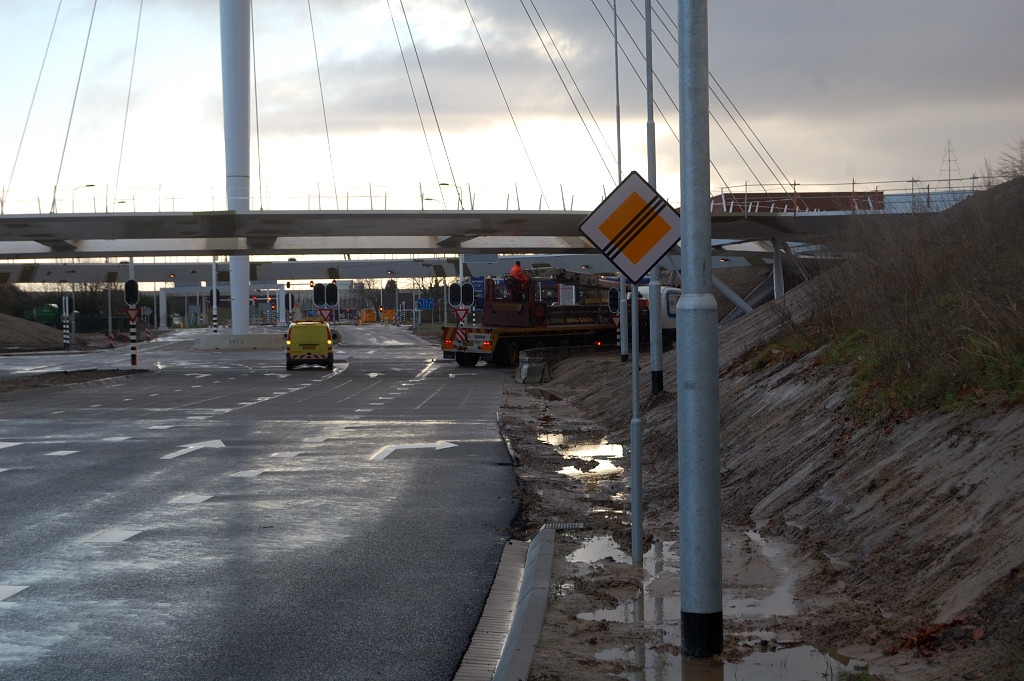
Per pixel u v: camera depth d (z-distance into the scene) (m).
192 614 7.04
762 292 80.69
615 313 48.84
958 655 5.15
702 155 5.73
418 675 5.84
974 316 9.99
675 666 5.56
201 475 13.78
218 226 54.44
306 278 128.62
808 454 10.35
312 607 7.26
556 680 5.34
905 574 6.58
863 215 17.20
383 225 55.44
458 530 10.13
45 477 13.52
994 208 13.43
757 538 8.79
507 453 16.28
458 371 44.50
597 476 13.70
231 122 69.75
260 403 27.39
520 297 47.03
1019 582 5.40
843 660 5.56
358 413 24.06
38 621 6.85
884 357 11.20
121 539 9.55
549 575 7.76
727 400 15.61
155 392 32.28
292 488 12.70
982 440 7.59
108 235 57.12
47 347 84.69
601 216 8.00
